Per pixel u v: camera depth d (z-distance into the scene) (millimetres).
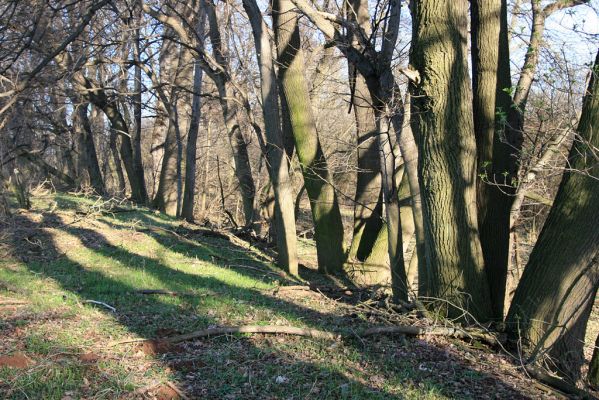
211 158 31406
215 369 6578
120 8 21609
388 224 9820
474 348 7871
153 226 17875
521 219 11234
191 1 21984
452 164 8000
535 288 7637
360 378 6648
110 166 45125
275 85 14266
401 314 8953
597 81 7207
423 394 6328
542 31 9258
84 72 26312
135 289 10219
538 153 9328
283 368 6703
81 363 6367
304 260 18234
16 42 14008
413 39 8117
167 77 25188
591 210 7281
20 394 5590
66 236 15109
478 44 8586
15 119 17469
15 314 8031
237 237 19109
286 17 14672
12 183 20484
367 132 15773
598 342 8180
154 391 5938
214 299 9891
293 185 22562
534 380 6969
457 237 8180
